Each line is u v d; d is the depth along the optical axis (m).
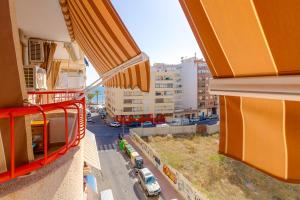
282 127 1.90
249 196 20.22
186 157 30.22
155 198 19.14
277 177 2.01
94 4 3.81
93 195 10.91
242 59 1.94
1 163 1.88
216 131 45.59
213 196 20.14
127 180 22.89
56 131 4.36
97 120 59.03
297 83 1.56
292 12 1.45
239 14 1.77
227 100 2.39
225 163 27.52
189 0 2.23
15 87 1.85
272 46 1.65
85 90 4.40
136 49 3.84
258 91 1.84
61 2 5.72
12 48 1.77
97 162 6.35
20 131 1.98
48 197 2.18
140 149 32.53
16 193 1.85
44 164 2.10
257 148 2.17
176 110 58.00
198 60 61.25
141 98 53.41
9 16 1.72
